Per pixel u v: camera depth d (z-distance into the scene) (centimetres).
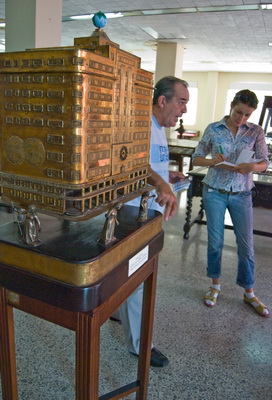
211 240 240
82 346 98
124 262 101
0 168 93
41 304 102
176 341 204
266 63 1134
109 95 87
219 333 215
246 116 224
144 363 147
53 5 414
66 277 87
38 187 87
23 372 171
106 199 95
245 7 555
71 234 103
